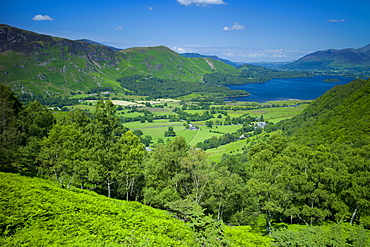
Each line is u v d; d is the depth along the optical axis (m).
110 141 52.41
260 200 46.75
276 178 45.78
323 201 49.47
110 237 19.84
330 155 53.81
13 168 51.69
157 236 22.19
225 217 55.81
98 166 47.06
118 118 60.53
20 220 20.09
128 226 24.73
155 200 48.66
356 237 24.64
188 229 27.20
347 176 48.72
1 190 27.17
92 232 20.66
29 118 65.31
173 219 34.53
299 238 24.95
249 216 53.09
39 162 54.44
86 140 52.00
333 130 109.81
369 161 49.94
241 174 71.00
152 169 54.75
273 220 56.75
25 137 59.50
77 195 33.94
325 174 48.41
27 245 16.12
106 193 58.03
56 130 50.34
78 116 62.75
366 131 90.75
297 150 59.69
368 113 104.94
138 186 57.53
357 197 46.78
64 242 17.42
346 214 48.69
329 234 25.59
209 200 48.75
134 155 51.41
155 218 30.27
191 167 51.12
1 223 18.58
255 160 57.53
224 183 48.50
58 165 47.81
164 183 52.34
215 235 24.31
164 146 61.56
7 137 49.44
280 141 63.94
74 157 48.06
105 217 25.05
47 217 21.67
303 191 48.53
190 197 49.31
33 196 27.06
